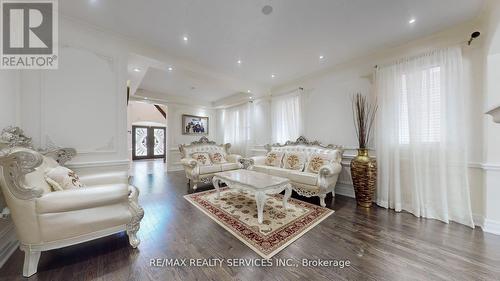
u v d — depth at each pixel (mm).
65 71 2250
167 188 3906
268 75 4051
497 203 2051
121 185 1678
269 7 2002
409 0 1895
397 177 2693
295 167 3568
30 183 1376
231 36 2562
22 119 2020
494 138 2086
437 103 2428
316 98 3945
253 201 3047
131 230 1757
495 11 1883
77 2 1961
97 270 1453
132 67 3230
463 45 2320
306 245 1816
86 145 2387
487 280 1354
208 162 4211
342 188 3527
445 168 2355
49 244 1411
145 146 10320
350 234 2025
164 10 2062
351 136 3410
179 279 1368
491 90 2084
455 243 1841
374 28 2377
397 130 2719
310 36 2559
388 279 1375
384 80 2865
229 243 1845
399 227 2189
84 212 1526
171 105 6090
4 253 1578
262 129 5191
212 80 3988
